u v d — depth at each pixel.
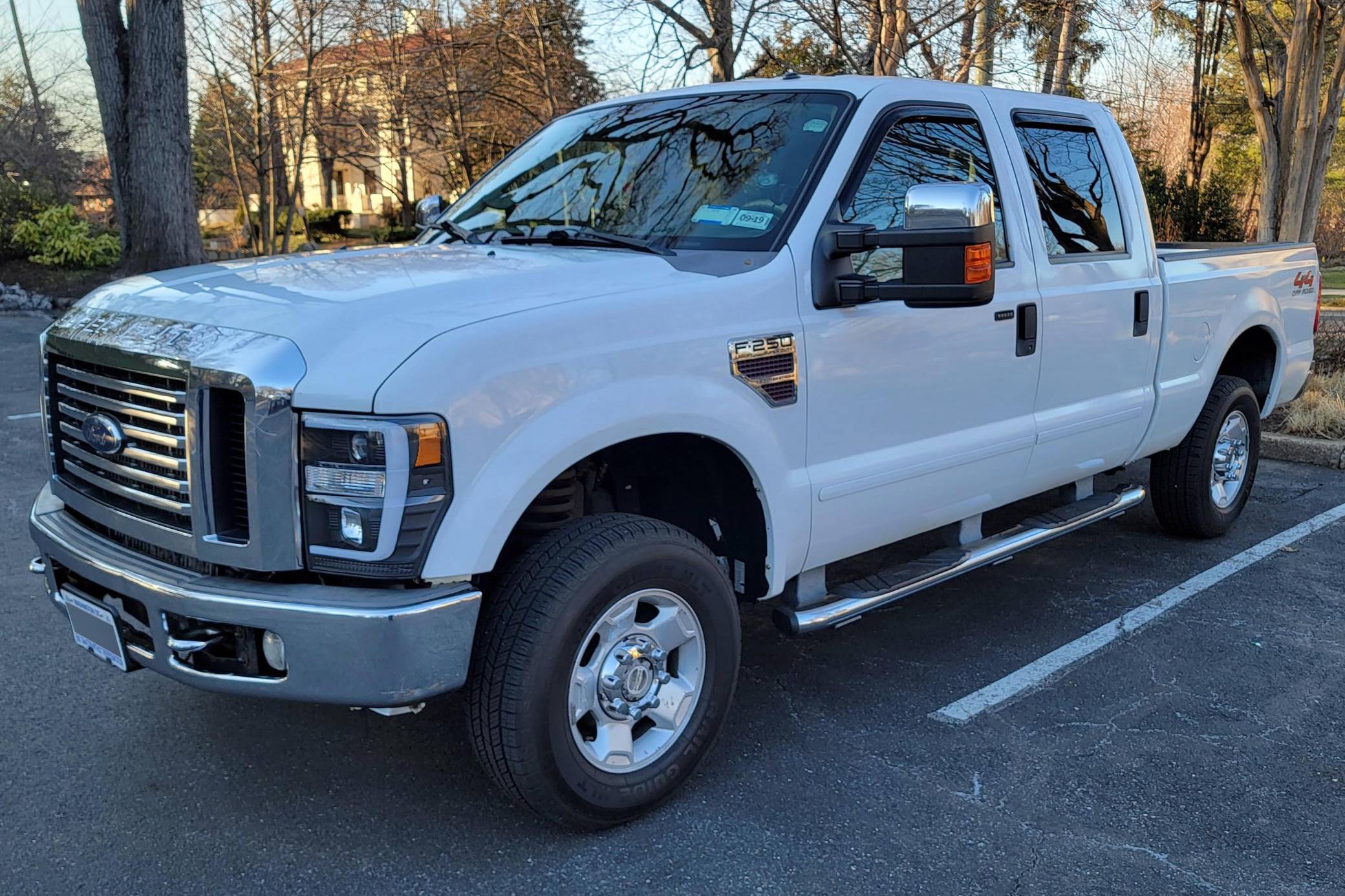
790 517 3.47
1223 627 4.75
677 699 3.24
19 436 8.12
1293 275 6.13
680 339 3.12
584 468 3.42
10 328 14.77
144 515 2.95
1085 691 4.11
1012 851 3.06
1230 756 3.62
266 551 2.68
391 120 23.70
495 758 2.89
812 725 3.82
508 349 2.77
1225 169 31.50
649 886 2.88
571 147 4.35
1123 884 2.91
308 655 2.64
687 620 3.23
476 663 2.89
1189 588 5.23
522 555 2.99
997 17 11.05
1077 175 4.75
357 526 2.63
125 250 16.58
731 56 11.78
